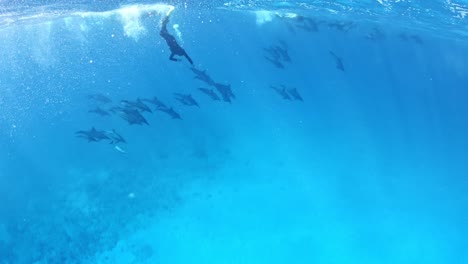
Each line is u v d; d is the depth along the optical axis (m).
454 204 18.41
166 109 9.67
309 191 16.98
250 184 16.09
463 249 15.06
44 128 16.25
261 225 14.40
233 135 19.20
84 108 16.94
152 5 13.61
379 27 19.14
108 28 14.91
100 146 15.91
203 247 13.11
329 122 24.28
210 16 16.86
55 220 12.94
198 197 14.75
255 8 15.23
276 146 19.56
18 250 12.06
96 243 12.45
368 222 15.94
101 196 13.89
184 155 16.59
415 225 16.22
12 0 9.55
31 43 14.38
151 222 13.41
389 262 14.20
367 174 20.00
